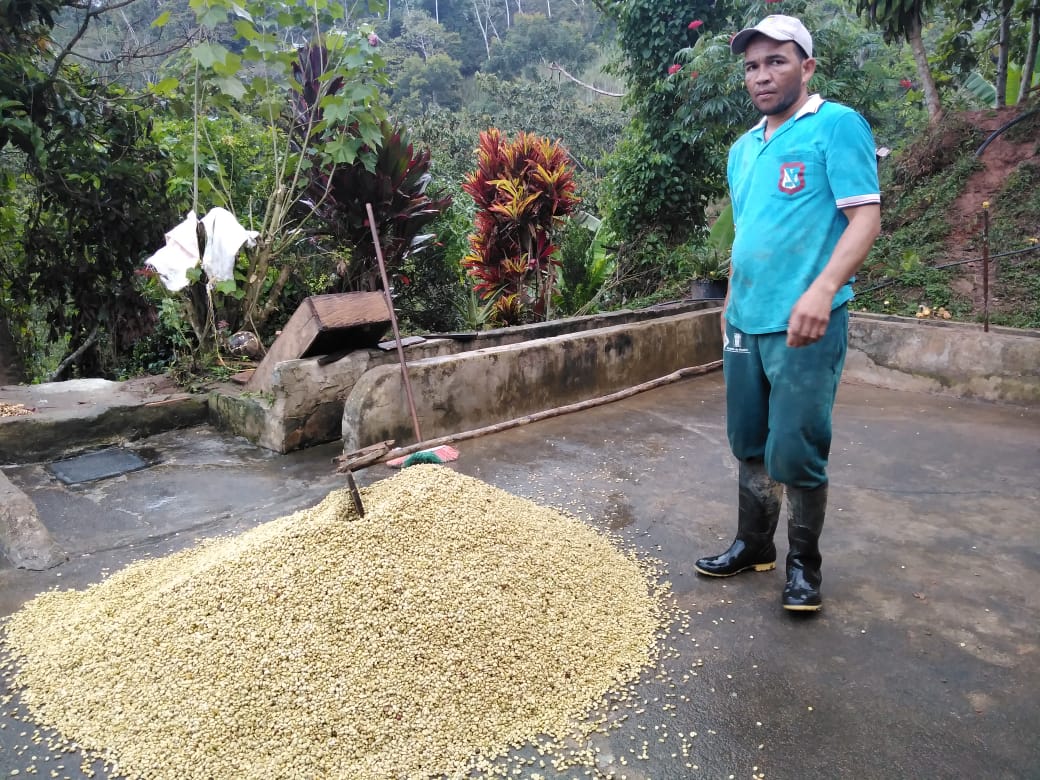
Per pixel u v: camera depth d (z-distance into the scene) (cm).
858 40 746
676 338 574
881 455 389
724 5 750
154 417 436
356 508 241
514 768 176
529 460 392
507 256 629
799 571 242
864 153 206
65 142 558
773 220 221
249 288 521
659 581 264
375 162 521
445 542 229
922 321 559
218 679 192
